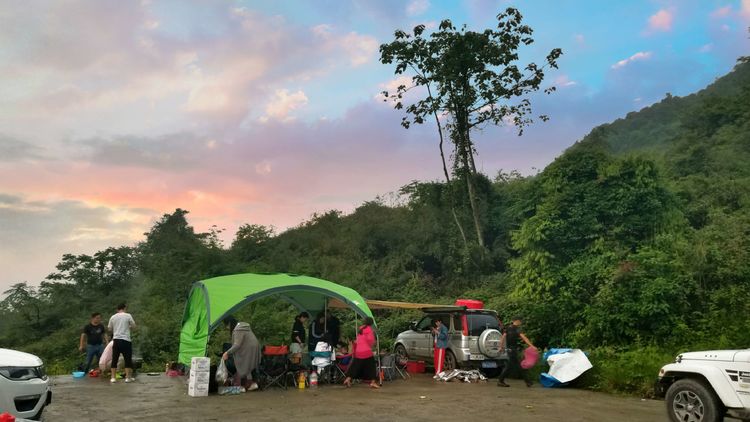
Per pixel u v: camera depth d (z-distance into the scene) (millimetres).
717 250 14773
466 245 25031
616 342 13539
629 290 13844
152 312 23000
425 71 24953
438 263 27312
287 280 13531
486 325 14250
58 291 28891
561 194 20094
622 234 18797
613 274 14586
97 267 30094
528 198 23094
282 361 12289
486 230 26703
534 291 18594
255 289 12625
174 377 14219
